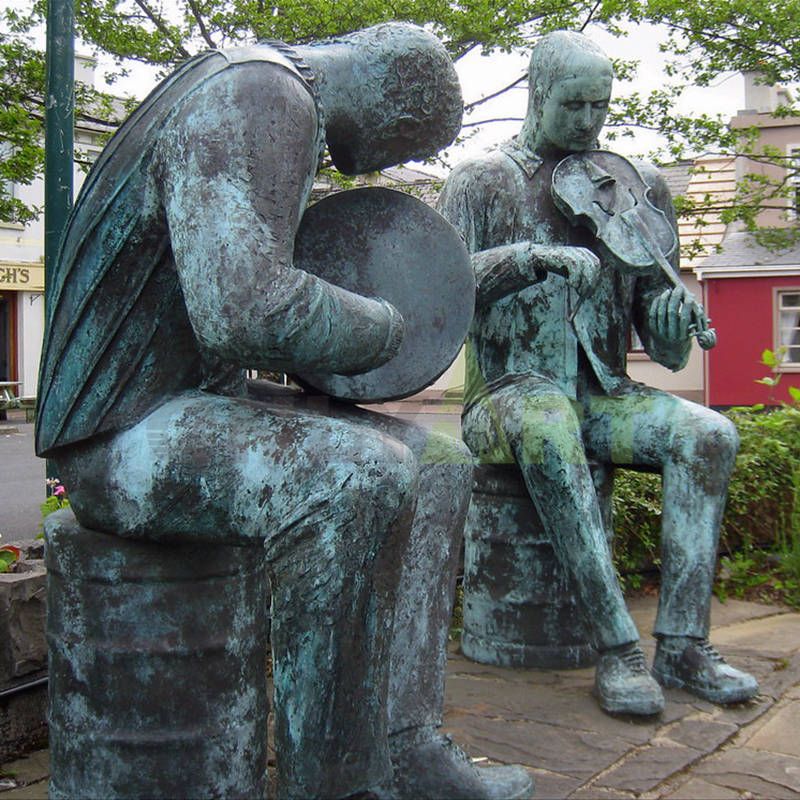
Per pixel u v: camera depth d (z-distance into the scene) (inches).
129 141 71.9
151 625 75.0
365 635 67.0
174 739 75.2
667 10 314.2
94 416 72.8
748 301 792.9
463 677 124.0
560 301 125.5
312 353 66.4
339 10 290.7
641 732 104.4
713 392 802.2
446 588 83.8
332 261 78.1
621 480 173.0
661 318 119.6
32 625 101.7
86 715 75.9
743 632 148.4
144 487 70.9
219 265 64.3
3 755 99.0
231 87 66.5
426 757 80.5
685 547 118.1
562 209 123.5
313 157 69.8
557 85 122.8
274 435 68.5
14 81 294.0
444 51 79.7
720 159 430.0
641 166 130.0
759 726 107.7
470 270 81.9
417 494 70.9
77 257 72.9
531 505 126.6
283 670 66.9
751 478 186.2
